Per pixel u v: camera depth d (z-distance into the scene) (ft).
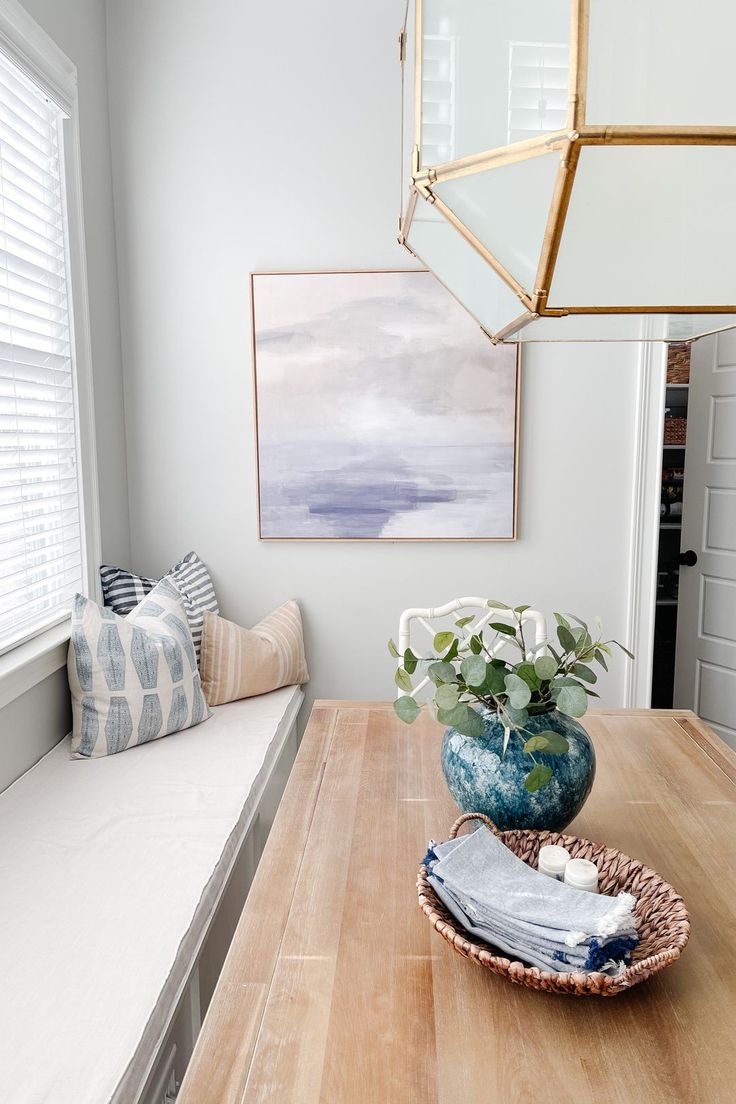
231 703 8.48
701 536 10.73
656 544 9.18
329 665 9.48
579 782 3.99
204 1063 2.76
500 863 3.52
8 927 4.64
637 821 4.50
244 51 8.64
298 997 3.07
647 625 9.31
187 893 5.01
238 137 8.73
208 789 6.39
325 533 9.22
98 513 8.11
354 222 8.79
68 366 7.55
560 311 2.86
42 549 7.04
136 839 5.61
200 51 8.64
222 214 8.84
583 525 9.21
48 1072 3.65
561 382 9.00
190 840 5.62
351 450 9.05
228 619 9.45
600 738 5.77
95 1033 3.89
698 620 10.84
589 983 2.81
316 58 8.62
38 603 7.07
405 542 9.25
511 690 3.84
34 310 6.89
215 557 9.36
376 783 4.99
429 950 3.36
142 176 8.80
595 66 2.33
